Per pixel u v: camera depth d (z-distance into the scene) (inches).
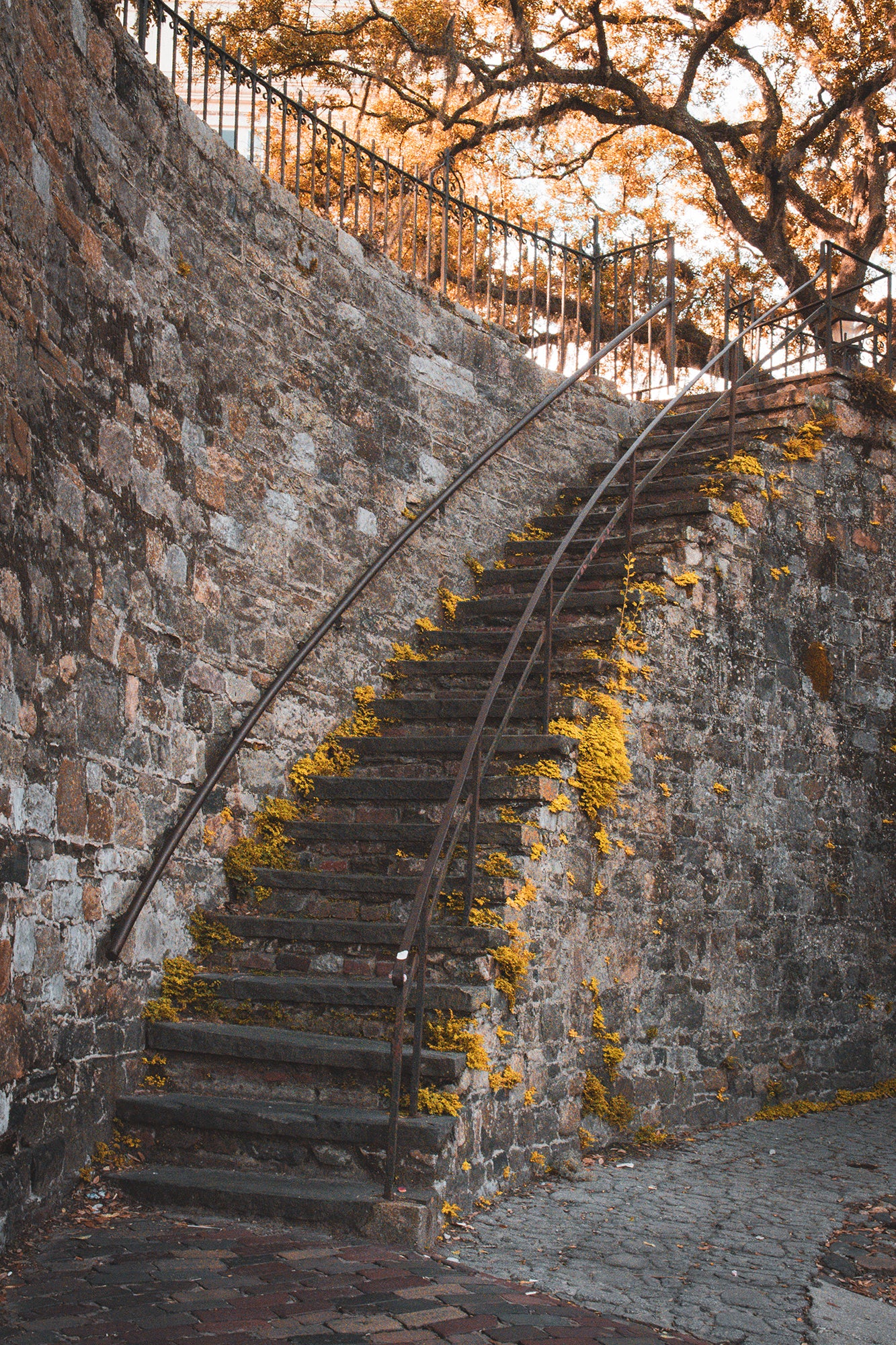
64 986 183.6
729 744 303.3
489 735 255.0
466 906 214.5
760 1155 251.9
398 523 310.3
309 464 280.4
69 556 189.3
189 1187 180.1
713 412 367.2
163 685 224.1
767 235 597.0
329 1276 152.8
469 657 302.4
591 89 655.8
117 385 211.0
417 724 278.7
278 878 239.5
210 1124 190.9
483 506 341.1
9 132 170.7
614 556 301.9
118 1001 201.8
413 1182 180.4
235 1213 177.3
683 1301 157.1
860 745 349.1
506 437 317.4
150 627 219.6
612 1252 175.5
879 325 407.5
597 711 261.3
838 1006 331.6
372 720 283.6
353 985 208.7
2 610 164.1
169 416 230.8
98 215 206.5
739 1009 297.0
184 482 235.0
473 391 342.3
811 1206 210.1
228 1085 203.3
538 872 229.8
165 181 234.7
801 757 328.2
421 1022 188.4
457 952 210.4
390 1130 177.2
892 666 364.2
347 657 286.8
